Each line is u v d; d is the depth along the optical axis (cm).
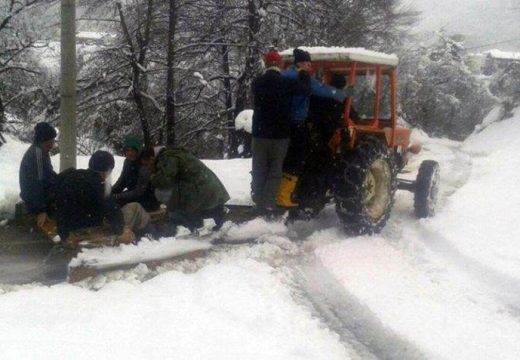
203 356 348
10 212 613
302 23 1809
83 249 475
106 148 1795
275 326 399
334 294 475
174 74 1722
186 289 447
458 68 2736
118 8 1565
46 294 425
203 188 545
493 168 1064
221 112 1803
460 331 415
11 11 1153
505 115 1927
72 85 612
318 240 602
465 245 590
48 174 543
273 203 581
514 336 410
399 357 379
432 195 714
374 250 583
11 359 327
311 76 598
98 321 385
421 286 497
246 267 502
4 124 1316
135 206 529
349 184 592
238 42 1750
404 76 2636
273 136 562
